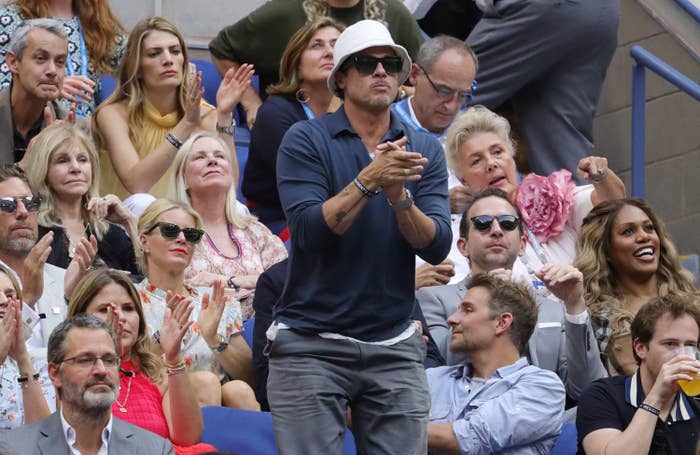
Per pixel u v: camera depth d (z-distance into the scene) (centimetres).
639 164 3291
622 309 2698
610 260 2770
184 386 2259
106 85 3212
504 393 2367
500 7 3325
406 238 2078
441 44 3053
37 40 2844
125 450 2072
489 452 2336
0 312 2241
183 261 2562
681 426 2316
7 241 2447
